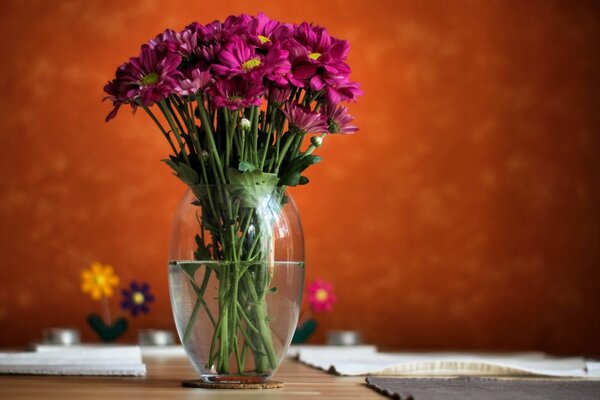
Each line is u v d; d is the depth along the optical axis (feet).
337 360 6.84
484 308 16.17
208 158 4.38
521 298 16.17
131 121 16.46
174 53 4.25
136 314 13.28
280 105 4.38
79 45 16.56
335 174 16.39
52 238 16.29
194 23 4.42
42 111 16.46
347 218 16.34
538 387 4.33
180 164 4.33
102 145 16.43
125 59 16.57
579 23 16.51
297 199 16.35
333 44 4.44
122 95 4.34
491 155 16.38
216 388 4.34
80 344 9.90
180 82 4.16
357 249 16.30
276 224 4.37
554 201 16.28
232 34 4.26
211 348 4.33
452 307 16.19
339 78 4.39
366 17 16.56
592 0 16.53
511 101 16.46
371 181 16.38
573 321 16.12
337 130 4.55
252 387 4.32
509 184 16.33
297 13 16.60
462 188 16.34
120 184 16.38
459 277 16.22
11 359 5.84
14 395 4.03
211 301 4.31
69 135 16.44
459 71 16.51
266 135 4.49
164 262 16.28
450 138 16.43
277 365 4.39
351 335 9.71
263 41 4.30
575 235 16.22
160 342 9.69
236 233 4.31
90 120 16.47
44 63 16.53
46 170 16.38
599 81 16.44
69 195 16.34
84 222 16.33
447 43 16.55
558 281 16.17
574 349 16.12
